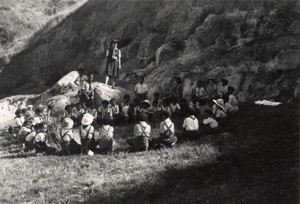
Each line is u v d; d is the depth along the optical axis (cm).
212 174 821
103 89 1711
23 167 1015
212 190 745
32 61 3195
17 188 868
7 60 3247
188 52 2011
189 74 1722
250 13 1898
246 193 702
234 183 757
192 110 1138
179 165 895
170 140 1062
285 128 1045
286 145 912
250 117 1221
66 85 2067
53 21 3475
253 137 1023
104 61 2656
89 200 757
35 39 3409
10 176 950
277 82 1498
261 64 1580
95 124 1427
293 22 1727
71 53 3027
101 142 1080
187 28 2227
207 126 1138
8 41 3403
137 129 1073
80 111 1459
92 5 3231
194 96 1386
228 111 1273
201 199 706
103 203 742
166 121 1078
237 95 1534
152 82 1834
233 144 985
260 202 655
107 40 2775
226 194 711
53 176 930
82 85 1645
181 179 825
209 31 1992
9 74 3191
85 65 2834
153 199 754
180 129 1221
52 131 1265
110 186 826
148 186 796
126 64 2420
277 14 1795
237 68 1622
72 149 1111
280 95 1458
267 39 1697
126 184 825
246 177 775
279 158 847
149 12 2659
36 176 945
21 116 1498
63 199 784
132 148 1097
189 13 2295
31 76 3144
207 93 1490
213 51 1814
